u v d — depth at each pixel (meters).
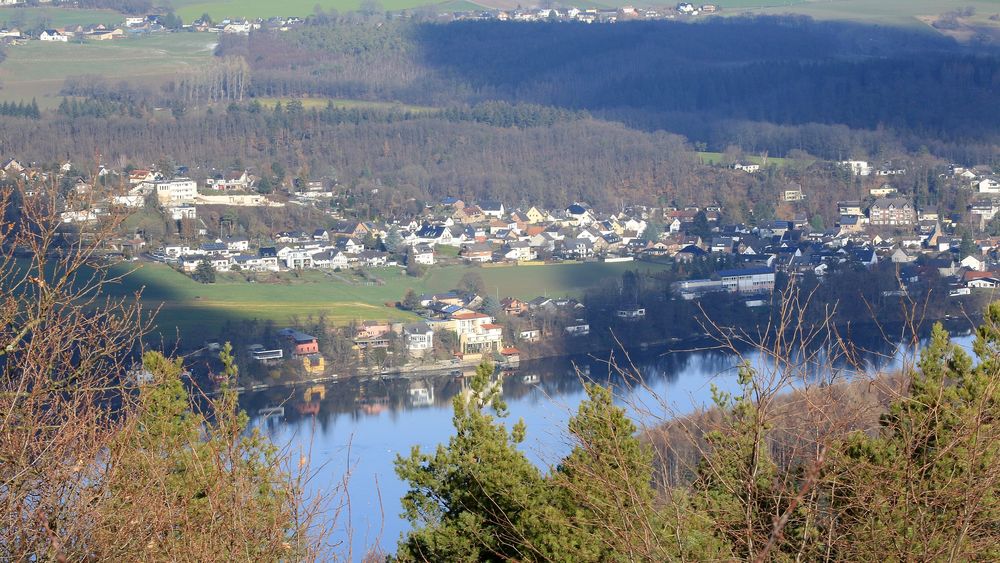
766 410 12.60
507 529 19.95
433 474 22.42
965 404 17.36
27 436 13.00
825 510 14.04
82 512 12.95
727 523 14.12
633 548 13.89
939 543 13.66
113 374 14.83
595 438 16.53
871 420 14.80
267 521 14.57
